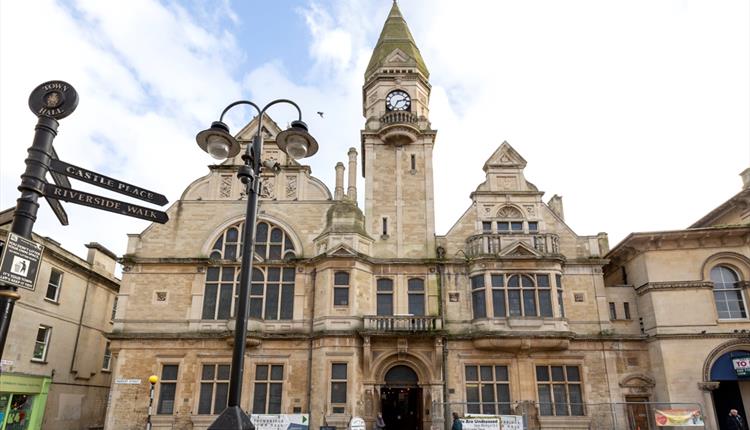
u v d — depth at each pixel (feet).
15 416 87.35
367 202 102.01
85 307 107.24
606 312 94.02
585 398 89.30
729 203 100.89
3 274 23.45
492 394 89.56
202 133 38.34
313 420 85.66
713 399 91.71
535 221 100.22
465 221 100.78
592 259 96.99
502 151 105.19
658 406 87.66
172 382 90.48
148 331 92.89
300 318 93.35
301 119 39.45
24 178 25.75
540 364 91.35
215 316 94.12
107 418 88.28
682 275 91.61
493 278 94.02
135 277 96.32
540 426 86.99
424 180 103.86
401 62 114.21
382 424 82.99
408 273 96.73
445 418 86.58
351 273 92.58
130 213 30.81
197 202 101.24
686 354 87.20
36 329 91.76
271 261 96.63
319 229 99.50
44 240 93.04
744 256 91.20
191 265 96.94
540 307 91.76
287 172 103.91
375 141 106.83
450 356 91.25
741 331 87.40
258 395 89.61
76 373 103.35
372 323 89.66
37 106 27.17
